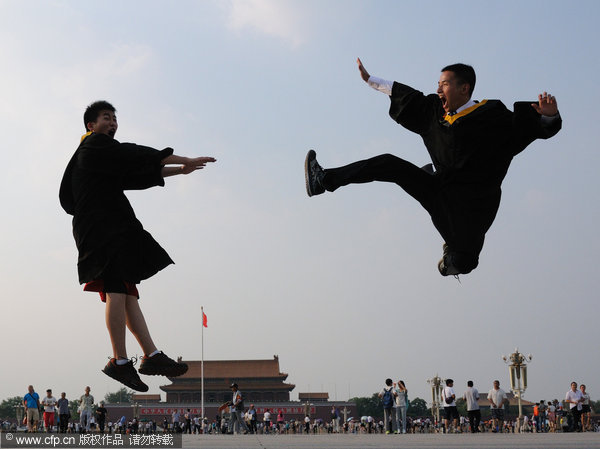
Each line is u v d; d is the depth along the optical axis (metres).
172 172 4.89
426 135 4.52
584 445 5.37
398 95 4.57
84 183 4.53
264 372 107.50
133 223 4.67
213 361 109.31
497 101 4.28
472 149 4.18
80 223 4.55
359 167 4.35
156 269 4.82
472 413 22.81
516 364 32.34
